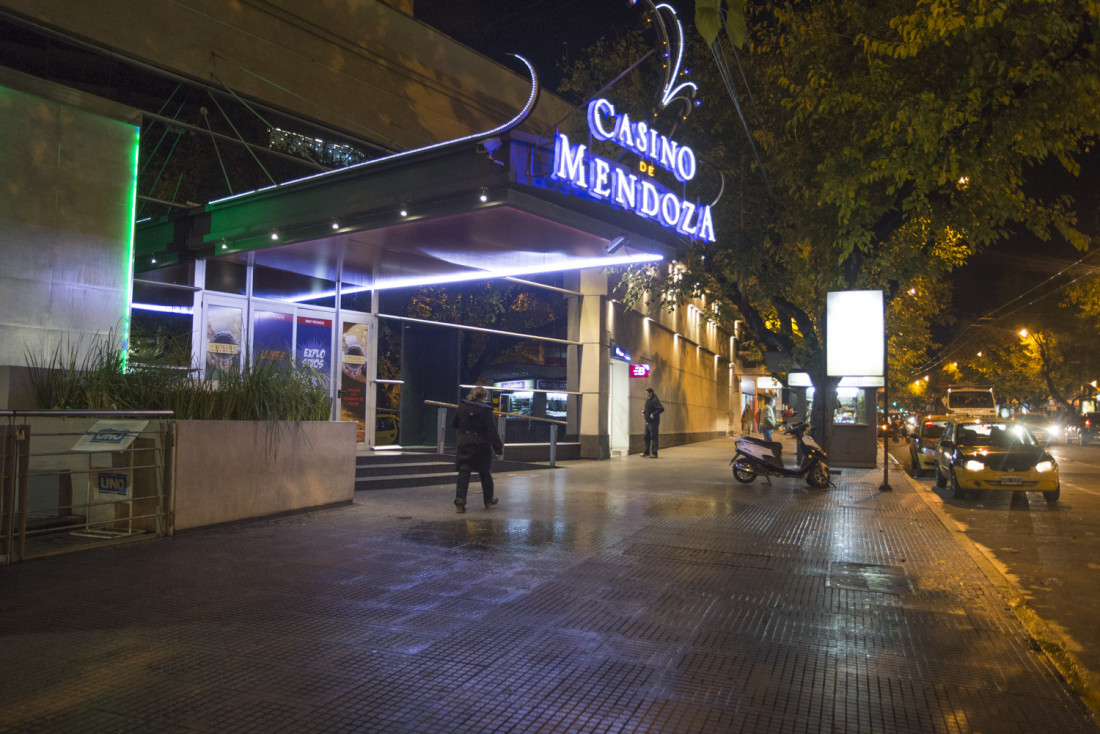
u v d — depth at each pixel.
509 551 7.87
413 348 17.02
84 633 5.02
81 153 10.75
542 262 13.02
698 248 16.92
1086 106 10.76
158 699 3.99
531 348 20.45
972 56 10.70
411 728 3.72
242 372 9.52
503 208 9.38
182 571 6.72
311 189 10.91
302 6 14.00
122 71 11.90
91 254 10.80
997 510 12.60
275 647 4.84
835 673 4.55
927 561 7.78
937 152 11.24
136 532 8.20
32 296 10.18
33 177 10.25
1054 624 5.80
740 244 16.84
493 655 4.77
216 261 13.68
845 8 12.82
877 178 11.68
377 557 7.46
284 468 9.70
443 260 12.85
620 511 10.84
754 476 15.08
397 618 5.50
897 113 11.01
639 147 10.88
